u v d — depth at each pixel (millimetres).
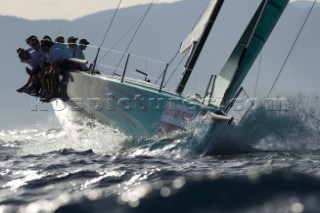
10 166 29125
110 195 19594
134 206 18141
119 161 30875
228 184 19391
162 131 36781
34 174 26078
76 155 33656
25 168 28188
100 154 34156
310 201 17312
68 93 44062
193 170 26641
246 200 17859
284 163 29359
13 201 20406
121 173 25031
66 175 25047
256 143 37156
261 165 28875
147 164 29828
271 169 21125
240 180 19844
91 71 44062
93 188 21906
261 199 17875
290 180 19609
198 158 33500
